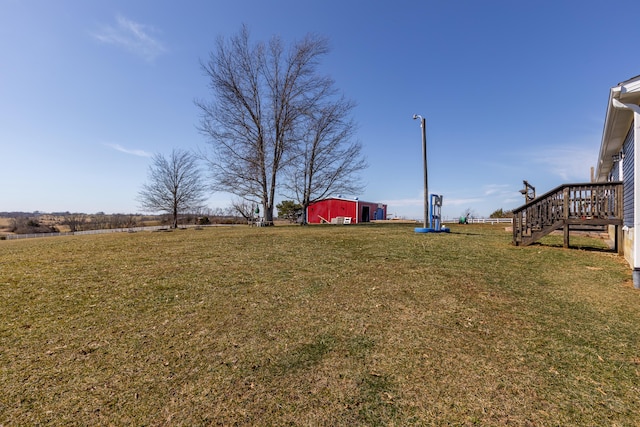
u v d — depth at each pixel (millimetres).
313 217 31938
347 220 26750
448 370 2377
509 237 10102
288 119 19312
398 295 4078
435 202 12523
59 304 3736
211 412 1923
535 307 3682
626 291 4297
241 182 19297
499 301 3875
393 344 2777
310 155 19625
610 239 9484
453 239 9398
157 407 1966
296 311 3535
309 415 1898
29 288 4359
